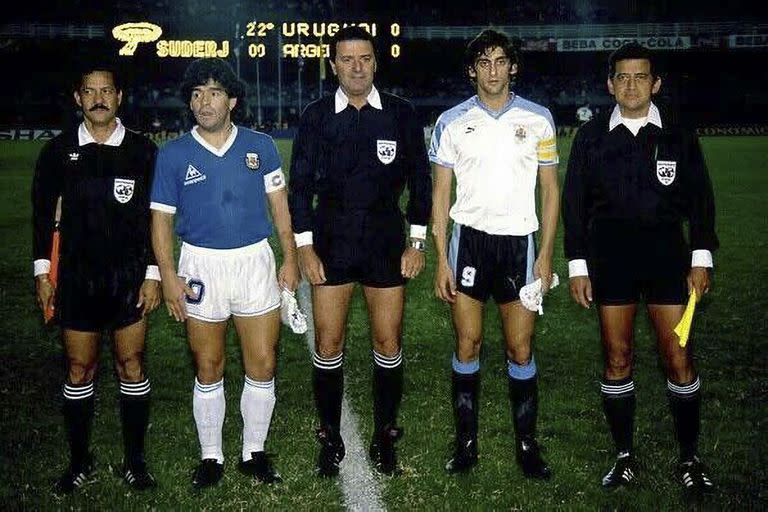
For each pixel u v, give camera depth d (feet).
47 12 146.00
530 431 13.58
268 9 149.59
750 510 12.14
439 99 145.18
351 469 13.66
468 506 12.33
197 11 149.69
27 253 33.09
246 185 12.69
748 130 130.41
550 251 13.14
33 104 128.06
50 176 12.36
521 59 12.86
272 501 12.51
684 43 138.92
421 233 13.57
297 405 16.51
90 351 12.78
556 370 18.69
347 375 18.38
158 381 17.90
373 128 13.10
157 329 21.84
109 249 12.43
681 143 12.53
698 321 22.40
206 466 13.17
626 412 13.35
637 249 12.69
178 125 129.59
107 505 12.37
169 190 12.55
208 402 13.16
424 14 155.02
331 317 13.60
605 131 12.70
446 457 14.03
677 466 13.53
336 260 13.32
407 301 25.08
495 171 12.91
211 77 12.17
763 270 28.68
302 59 136.36
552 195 13.19
